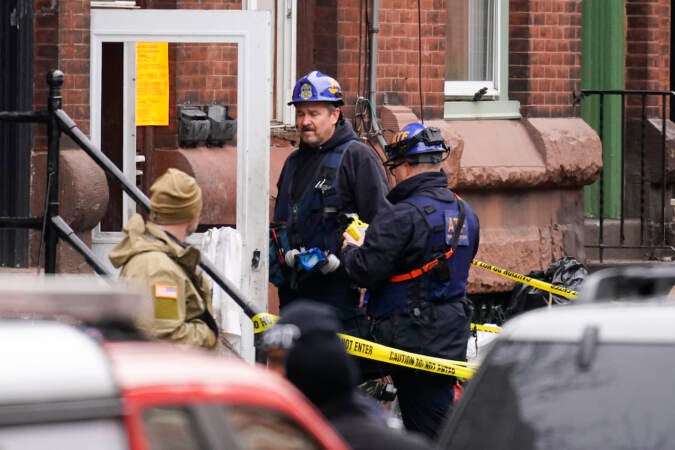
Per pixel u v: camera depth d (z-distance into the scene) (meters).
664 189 37.19
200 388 7.29
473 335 26.80
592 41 38.25
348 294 21.41
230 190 24.69
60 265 23.02
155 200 15.55
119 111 24.38
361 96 31.19
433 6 32.09
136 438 6.85
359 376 20.47
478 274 32.81
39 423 6.53
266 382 7.75
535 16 34.91
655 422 9.73
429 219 19.92
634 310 10.34
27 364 6.65
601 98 36.50
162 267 15.20
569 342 10.33
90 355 6.88
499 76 34.81
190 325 15.43
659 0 38.84
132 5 24.98
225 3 28.36
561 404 10.15
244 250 23.53
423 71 32.03
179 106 25.56
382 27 31.50
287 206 21.97
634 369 9.96
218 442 7.23
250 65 23.61
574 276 30.94
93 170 23.44
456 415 10.75
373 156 21.56
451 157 31.84
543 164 34.03
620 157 38.16
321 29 31.14
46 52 23.88
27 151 23.72
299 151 21.97
